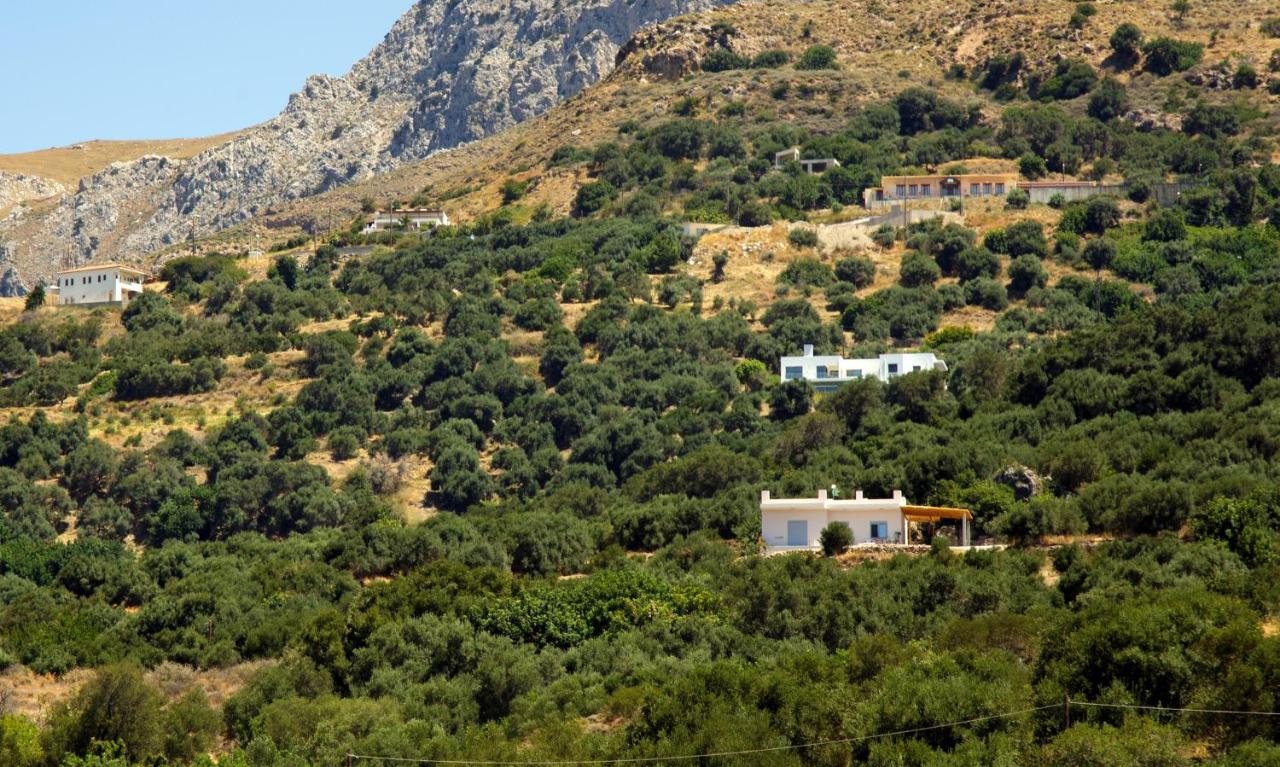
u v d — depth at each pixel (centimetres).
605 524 16075
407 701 11250
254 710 11375
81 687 11112
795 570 12788
